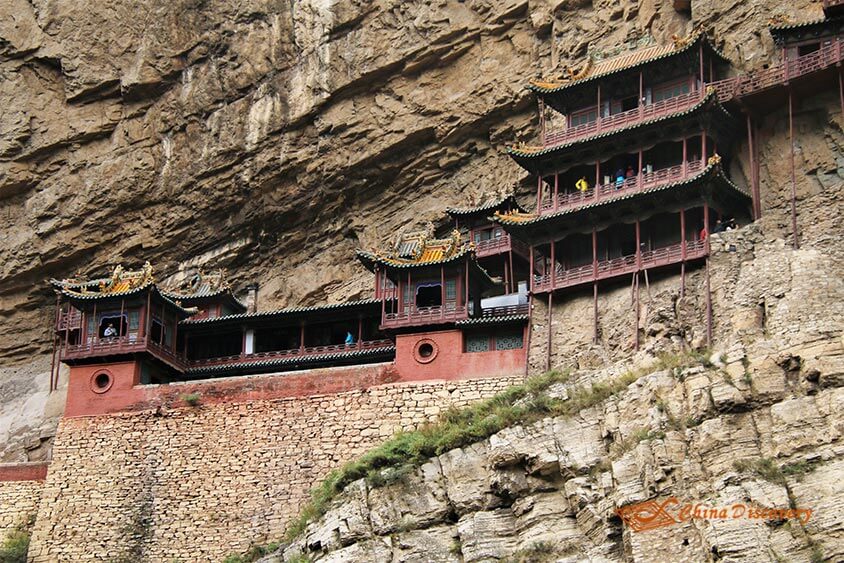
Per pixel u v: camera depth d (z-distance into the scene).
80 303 62.66
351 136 69.69
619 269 55.03
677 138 57.34
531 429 49.12
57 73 74.56
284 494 55.44
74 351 61.09
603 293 55.56
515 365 55.94
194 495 56.50
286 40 71.56
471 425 50.84
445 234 68.69
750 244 53.16
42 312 74.56
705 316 51.78
